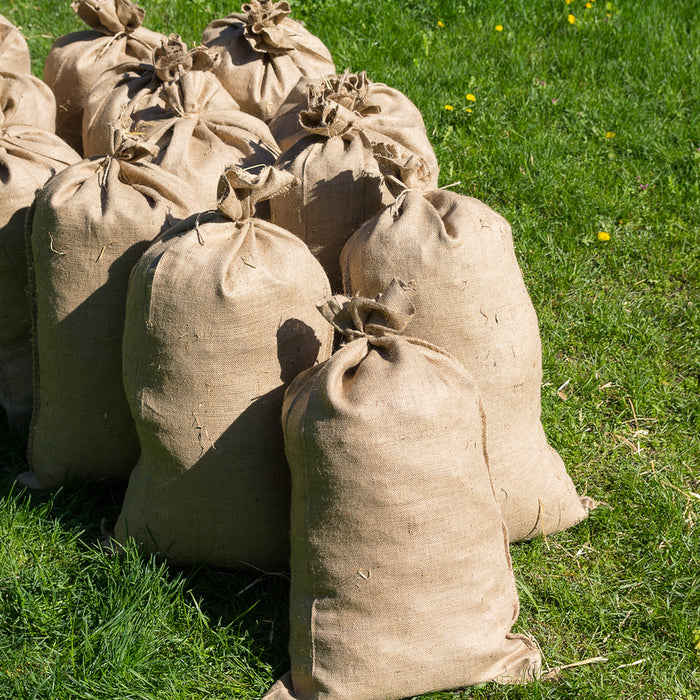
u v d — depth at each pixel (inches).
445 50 273.1
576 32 282.5
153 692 105.2
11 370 145.3
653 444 148.9
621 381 161.2
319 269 115.0
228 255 105.9
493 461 117.6
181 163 135.6
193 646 110.4
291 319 109.5
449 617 101.0
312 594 102.2
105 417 128.2
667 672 110.4
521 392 118.2
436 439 97.2
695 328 173.5
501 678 105.7
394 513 96.6
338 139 139.4
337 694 100.2
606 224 201.2
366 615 99.7
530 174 214.4
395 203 118.3
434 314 111.8
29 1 296.8
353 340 104.0
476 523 101.7
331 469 96.7
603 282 188.4
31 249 126.6
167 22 281.1
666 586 121.6
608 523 131.3
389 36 273.1
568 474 140.1
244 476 111.5
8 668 107.9
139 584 114.7
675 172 222.1
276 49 174.6
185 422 108.9
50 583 117.3
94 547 125.0
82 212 118.7
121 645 107.3
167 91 145.5
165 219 120.3
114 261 120.0
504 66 267.0
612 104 245.3
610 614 117.6
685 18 299.9
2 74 160.1
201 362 106.3
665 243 197.3
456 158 221.5
